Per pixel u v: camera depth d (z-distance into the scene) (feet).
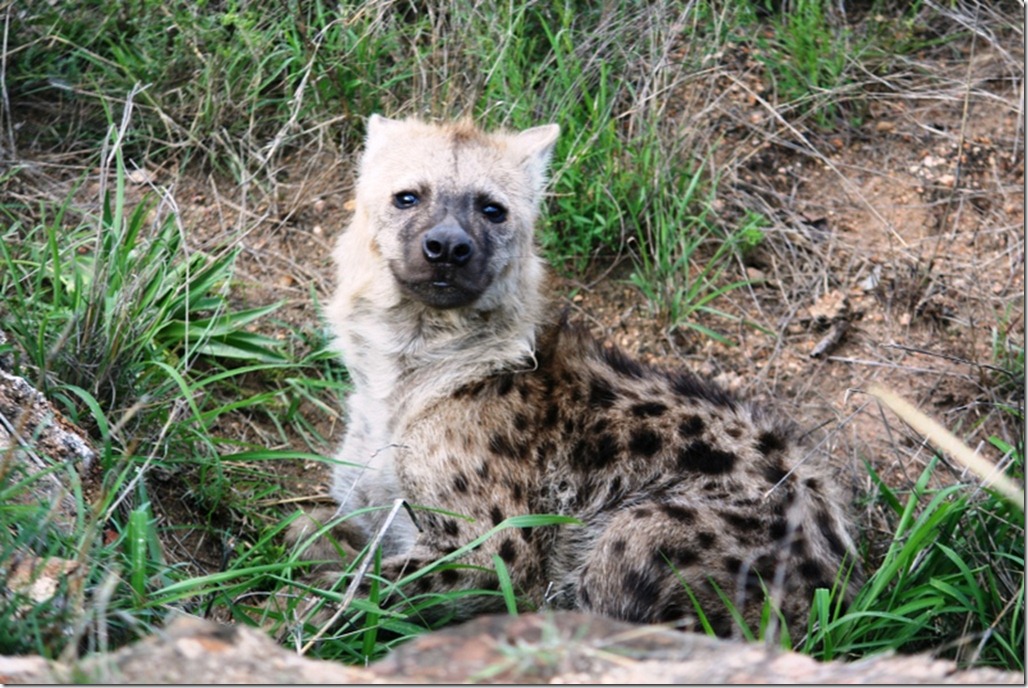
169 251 36.04
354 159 42.16
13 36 42.01
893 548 30.78
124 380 32.48
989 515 32.30
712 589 28.84
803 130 44.88
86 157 42.14
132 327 33.19
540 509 30.71
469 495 30.45
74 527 24.64
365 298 32.35
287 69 43.27
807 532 29.86
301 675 17.25
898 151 44.78
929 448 37.50
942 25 48.01
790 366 39.99
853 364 40.06
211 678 17.11
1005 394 38.78
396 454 31.50
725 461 30.60
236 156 41.68
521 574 30.01
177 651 17.69
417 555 29.89
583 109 42.93
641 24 42.70
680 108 43.86
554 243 40.78
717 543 29.19
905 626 30.27
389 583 27.14
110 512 26.09
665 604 28.89
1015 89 45.88
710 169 43.14
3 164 40.52
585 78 42.68
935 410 38.96
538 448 30.96
